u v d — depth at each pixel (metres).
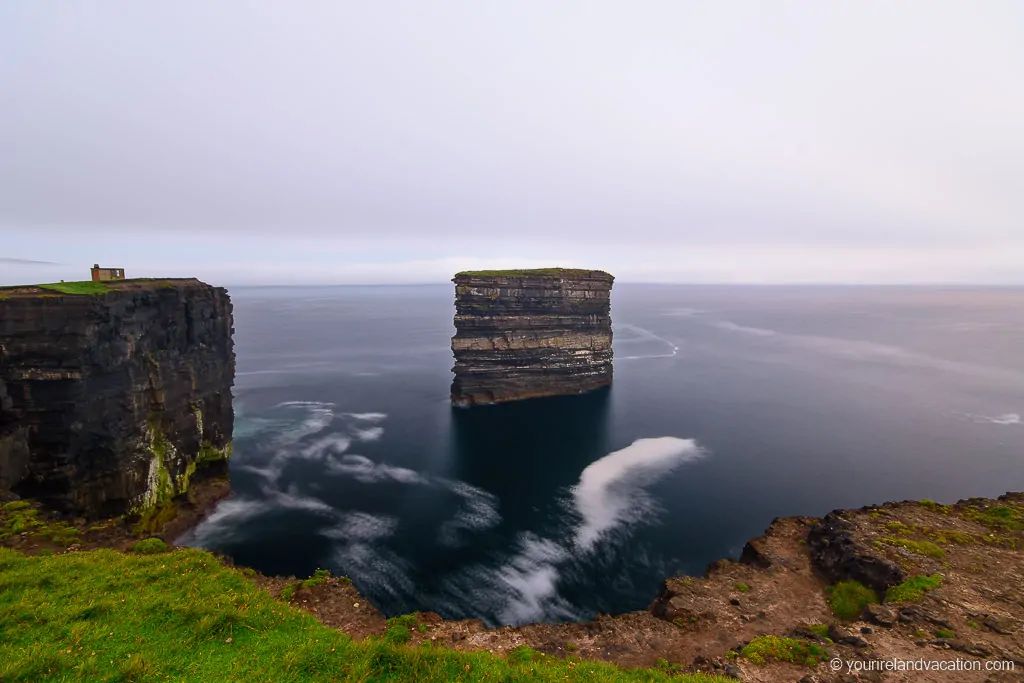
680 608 22.80
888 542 25.19
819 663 17.38
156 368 40.78
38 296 33.09
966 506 31.00
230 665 14.16
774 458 62.16
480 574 38.16
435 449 64.06
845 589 23.30
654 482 55.03
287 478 54.41
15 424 33.00
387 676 14.20
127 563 20.67
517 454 62.72
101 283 38.59
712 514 48.03
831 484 55.06
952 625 19.06
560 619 33.50
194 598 17.80
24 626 14.98
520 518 46.75
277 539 42.16
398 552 40.78
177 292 43.69
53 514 33.03
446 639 19.84
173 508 42.81
